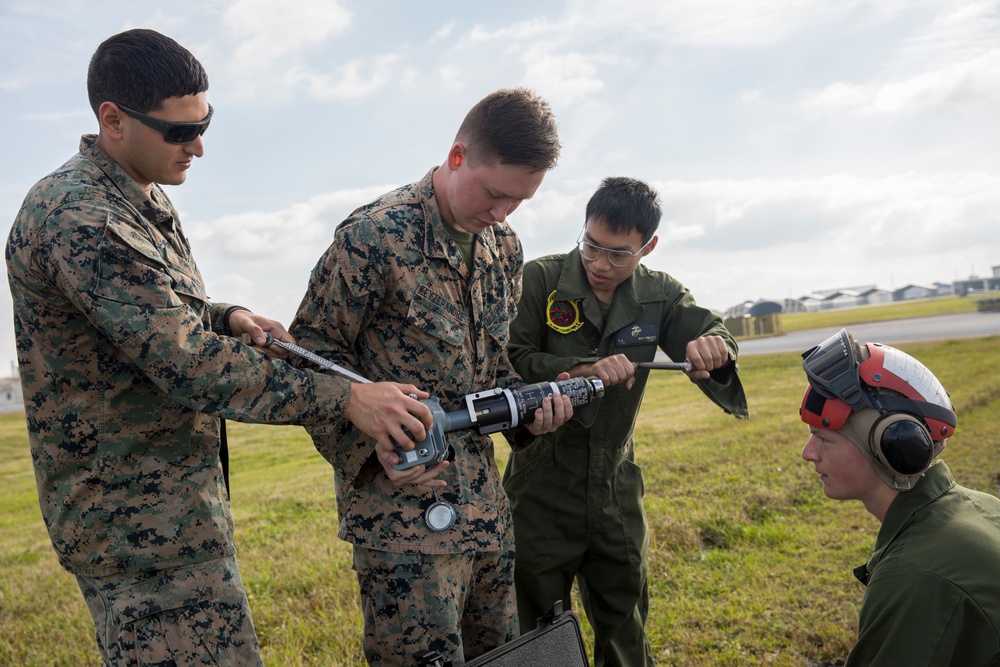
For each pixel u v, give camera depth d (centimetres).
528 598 350
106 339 215
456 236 264
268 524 779
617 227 317
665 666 404
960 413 1023
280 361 226
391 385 233
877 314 5738
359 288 246
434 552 248
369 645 258
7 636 512
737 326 4403
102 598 222
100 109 215
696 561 554
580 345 346
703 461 866
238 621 232
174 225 239
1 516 1053
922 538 198
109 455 218
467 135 242
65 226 204
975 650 183
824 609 453
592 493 344
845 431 213
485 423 254
